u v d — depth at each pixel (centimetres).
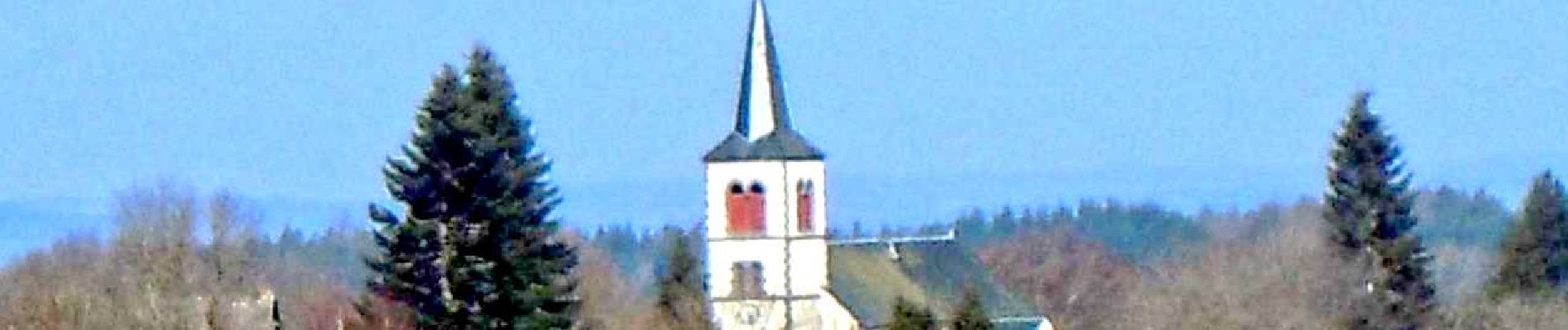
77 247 16675
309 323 15800
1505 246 19775
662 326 16225
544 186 12200
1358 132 17412
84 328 13388
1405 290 17388
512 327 12038
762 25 16488
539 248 12131
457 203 11975
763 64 16462
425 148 11944
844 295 16275
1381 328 17338
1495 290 19700
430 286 12044
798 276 16288
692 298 16288
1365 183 17388
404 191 11988
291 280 18950
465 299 12000
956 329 12888
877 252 16825
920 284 16812
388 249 12031
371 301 12606
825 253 16350
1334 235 17562
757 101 16425
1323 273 18338
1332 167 17500
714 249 16312
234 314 13962
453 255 11975
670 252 17450
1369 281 17425
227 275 14612
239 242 14925
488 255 12000
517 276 12038
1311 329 18412
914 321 13025
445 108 11938
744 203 16325
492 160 11969
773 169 16275
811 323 16262
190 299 13975
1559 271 19662
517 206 12025
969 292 13112
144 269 14225
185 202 16900
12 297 13712
